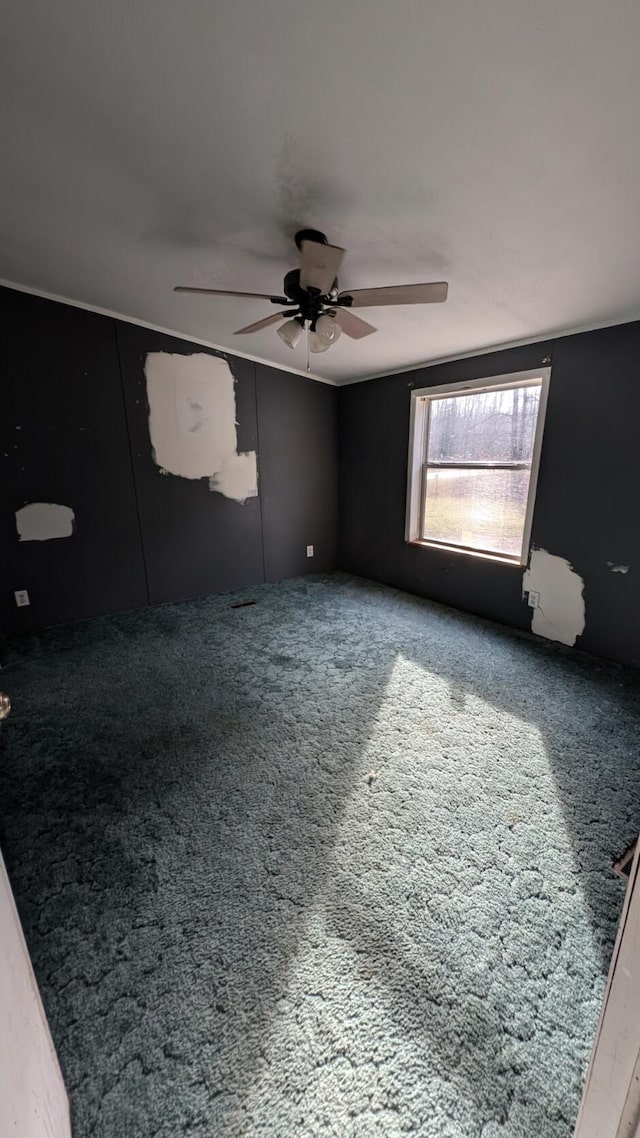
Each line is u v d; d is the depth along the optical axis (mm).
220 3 1037
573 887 1359
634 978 513
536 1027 1026
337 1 1000
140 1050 992
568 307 2418
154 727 2180
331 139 1421
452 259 2064
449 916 1275
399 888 1358
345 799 1711
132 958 1176
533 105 1190
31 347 3129
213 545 4238
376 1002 1074
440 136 1351
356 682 2578
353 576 4922
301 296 2021
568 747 1991
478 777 1818
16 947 698
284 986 1108
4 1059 525
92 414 3438
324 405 4672
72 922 1270
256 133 1436
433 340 3125
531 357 2977
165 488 3881
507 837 1536
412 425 3945
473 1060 970
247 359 4070
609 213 1599
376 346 3336
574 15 951
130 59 1218
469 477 3629
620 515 2645
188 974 1138
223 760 1938
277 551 4688
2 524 3225
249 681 2611
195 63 1210
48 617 3492
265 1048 993
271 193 1738
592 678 2582
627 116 1177
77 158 1641
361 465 4625
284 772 1860
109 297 3057
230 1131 869
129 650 3053
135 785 1797
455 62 1104
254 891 1355
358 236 1935
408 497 4113
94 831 1578
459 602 3807
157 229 2111
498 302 2438
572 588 2951
